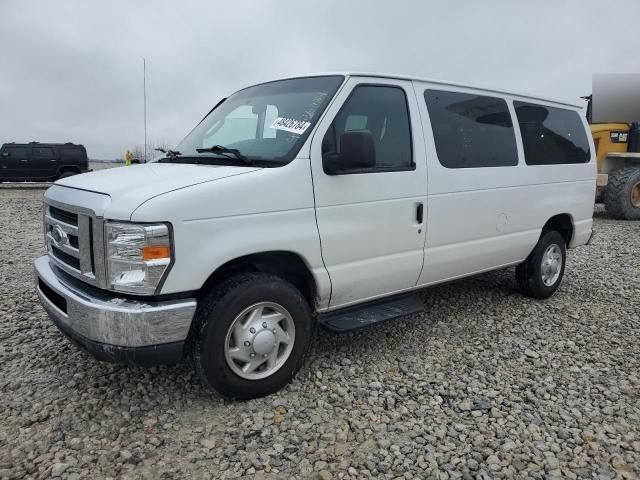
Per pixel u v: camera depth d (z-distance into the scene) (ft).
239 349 11.03
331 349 14.30
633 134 41.68
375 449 9.87
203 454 9.59
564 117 19.21
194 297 10.52
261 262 11.87
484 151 15.78
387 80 13.55
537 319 17.03
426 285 15.01
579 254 27.66
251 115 13.60
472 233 15.49
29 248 28.17
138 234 9.64
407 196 13.57
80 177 12.34
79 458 9.41
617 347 14.85
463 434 10.37
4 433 10.09
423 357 13.93
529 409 11.36
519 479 9.13
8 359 13.26
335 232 12.23
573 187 19.20
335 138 12.21
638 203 41.65
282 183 11.27
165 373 12.61
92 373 12.55
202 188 10.27
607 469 9.40
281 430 10.38
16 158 75.56
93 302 10.00
